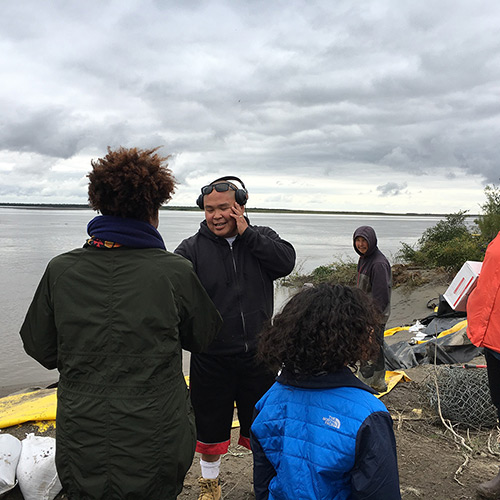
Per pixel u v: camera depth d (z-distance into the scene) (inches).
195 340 93.4
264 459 80.7
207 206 121.0
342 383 74.7
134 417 80.6
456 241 733.9
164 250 91.0
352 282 806.5
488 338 125.0
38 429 170.6
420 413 197.3
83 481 82.2
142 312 82.2
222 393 125.8
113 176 86.3
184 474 88.9
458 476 149.2
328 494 71.7
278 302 717.9
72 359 83.0
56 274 85.7
